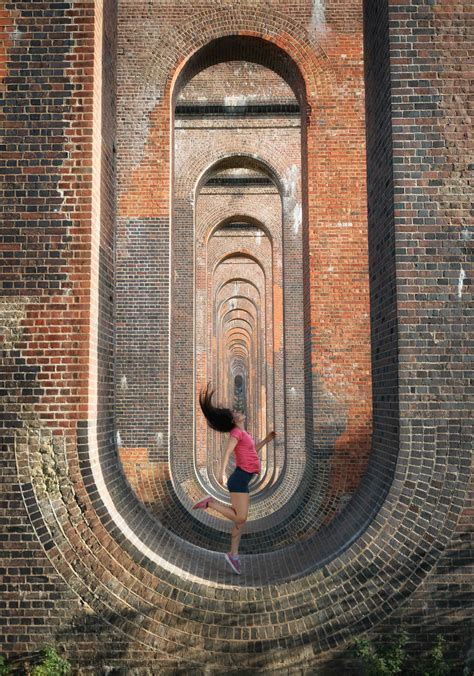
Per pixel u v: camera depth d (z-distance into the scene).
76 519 5.04
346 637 4.84
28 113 5.29
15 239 5.21
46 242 5.21
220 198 18.16
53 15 5.34
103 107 5.70
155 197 10.57
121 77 10.34
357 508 5.77
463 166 5.20
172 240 11.09
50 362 5.12
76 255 5.20
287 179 14.86
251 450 5.29
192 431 14.54
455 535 4.96
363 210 9.62
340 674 4.79
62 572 4.96
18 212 5.23
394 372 5.19
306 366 10.48
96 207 5.39
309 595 4.98
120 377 10.62
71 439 5.09
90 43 5.32
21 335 5.14
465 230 5.16
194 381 14.80
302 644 4.82
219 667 4.79
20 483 5.05
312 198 9.65
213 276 22.56
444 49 5.27
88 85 5.30
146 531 5.73
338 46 9.66
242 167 15.80
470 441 5.02
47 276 5.18
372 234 6.00
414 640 4.87
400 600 4.92
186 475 14.41
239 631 4.86
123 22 10.25
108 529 5.08
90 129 5.27
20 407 5.10
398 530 5.01
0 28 5.33
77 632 4.88
